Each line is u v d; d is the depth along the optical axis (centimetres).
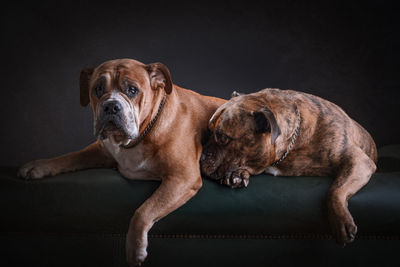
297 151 274
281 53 438
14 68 455
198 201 255
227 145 267
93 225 258
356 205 249
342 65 428
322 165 274
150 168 265
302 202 254
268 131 264
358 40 423
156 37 446
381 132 427
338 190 248
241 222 253
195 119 285
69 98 458
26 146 463
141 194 260
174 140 262
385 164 337
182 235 254
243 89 444
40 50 454
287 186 262
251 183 267
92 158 298
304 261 255
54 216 257
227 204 254
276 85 441
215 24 442
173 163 257
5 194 260
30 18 451
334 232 237
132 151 263
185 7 443
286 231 254
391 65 420
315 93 435
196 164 266
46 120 461
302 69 436
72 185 262
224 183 263
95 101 247
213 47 444
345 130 278
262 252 255
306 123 273
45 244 260
